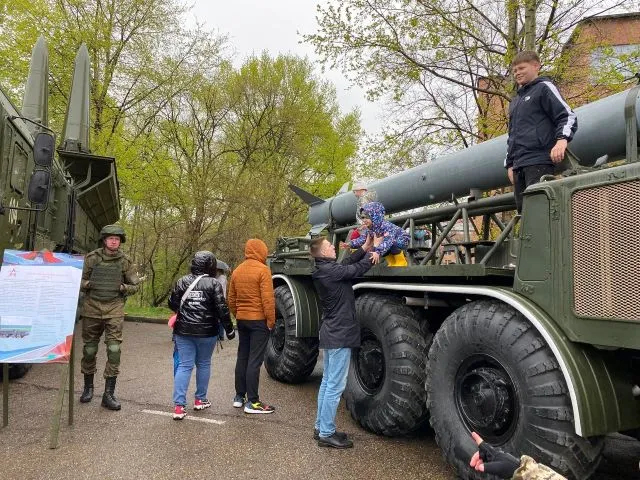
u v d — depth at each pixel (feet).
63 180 28.43
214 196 58.29
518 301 10.48
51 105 52.37
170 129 59.57
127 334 34.60
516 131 12.53
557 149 11.20
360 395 15.11
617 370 9.93
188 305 16.10
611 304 9.17
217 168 59.72
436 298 13.58
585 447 9.50
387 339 14.05
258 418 16.15
